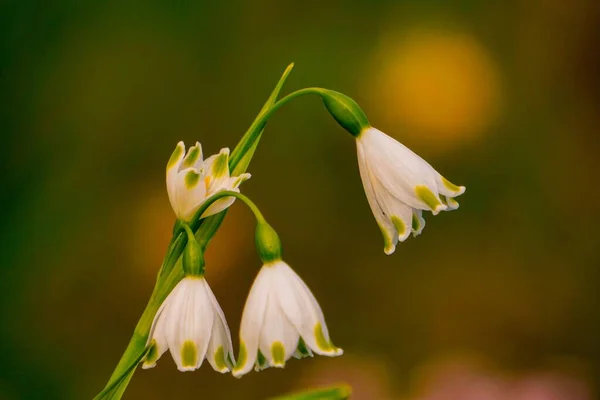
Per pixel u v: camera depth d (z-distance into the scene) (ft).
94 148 2.34
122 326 2.26
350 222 2.50
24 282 2.21
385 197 1.25
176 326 1.21
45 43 2.36
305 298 1.21
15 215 2.23
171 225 2.35
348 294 2.49
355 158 2.50
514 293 2.58
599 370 2.55
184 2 2.51
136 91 2.42
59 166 2.30
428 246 2.58
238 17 2.53
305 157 2.50
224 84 2.49
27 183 2.26
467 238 2.61
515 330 2.56
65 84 2.36
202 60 2.49
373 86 2.58
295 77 2.52
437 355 2.47
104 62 2.40
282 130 2.50
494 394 2.28
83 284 2.26
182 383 2.33
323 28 2.56
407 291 2.52
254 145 1.27
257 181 2.47
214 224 1.25
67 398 2.18
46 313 2.21
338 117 1.26
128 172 2.36
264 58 2.52
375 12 2.60
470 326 2.52
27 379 2.15
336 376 2.33
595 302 2.60
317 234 2.48
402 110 2.60
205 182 1.25
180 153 1.24
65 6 2.39
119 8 2.45
